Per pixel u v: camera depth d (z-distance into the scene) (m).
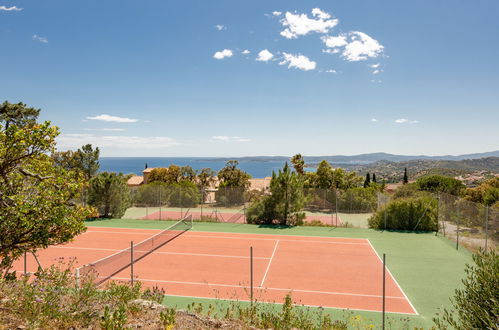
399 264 17.20
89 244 22.03
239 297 12.70
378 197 28.56
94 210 9.84
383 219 26.80
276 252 19.73
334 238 23.44
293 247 20.95
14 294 6.47
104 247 21.22
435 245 21.25
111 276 14.67
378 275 15.43
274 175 28.48
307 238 23.50
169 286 13.91
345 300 12.48
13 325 5.32
